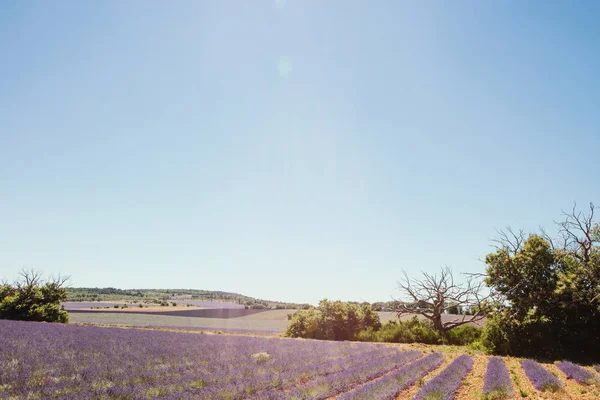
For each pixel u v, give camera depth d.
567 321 27.25
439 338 36.38
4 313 48.59
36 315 48.94
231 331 45.75
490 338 27.86
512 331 26.88
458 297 39.59
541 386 13.34
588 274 26.75
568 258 29.19
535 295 27.72
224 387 12.54
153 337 28.95
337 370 16.89
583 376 14.95
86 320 61.31
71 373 14.29
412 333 37.53
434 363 19.00
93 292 161.50
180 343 25.66
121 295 159.38
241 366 17.09
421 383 14.33
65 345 21.16
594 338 26.14
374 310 45.75
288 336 42.53
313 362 19.03
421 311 42.81
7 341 20.91
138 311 93.25
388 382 13.78
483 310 34.12
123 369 15.45
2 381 12.27
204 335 33.59
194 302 144.12
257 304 153.75
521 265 29.03
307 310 45.12
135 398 11.02
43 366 15.22
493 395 12.17
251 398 11.59
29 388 11.60
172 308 110.19
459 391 13.58
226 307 122.12
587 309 26.41
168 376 14.51
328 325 41.75
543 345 25.97
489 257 30.28
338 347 26.23
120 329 35.94
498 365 18.33
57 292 53.19
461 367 17.52
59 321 51.31
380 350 24.70
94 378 13.51
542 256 28.80
